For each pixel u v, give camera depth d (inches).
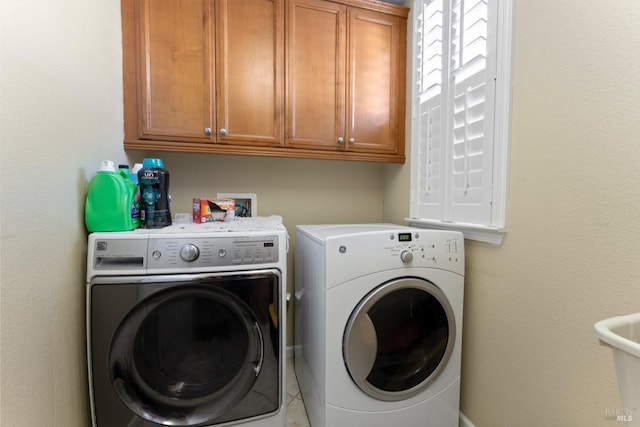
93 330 33.6
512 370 39.8
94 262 33.7
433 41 56.7
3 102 22.7
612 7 28.1
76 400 34.0
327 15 61.2
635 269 26.8
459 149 50.0
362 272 40.5
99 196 36.0
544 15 34.9
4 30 22.7
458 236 45.7
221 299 37.8
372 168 81.7
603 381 29.5
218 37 54.1
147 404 36.3
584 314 31.0
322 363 41.0
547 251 34.9
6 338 23.1
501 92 40.7
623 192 27.6
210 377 39.1
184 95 52.7
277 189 73.5
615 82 28.0
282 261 40.1
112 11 45.3
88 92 37.1
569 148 32.3
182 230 38.5
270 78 57.7
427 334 45.5
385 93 66.6
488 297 44.0
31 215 26.2
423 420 44.6
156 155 65.1
